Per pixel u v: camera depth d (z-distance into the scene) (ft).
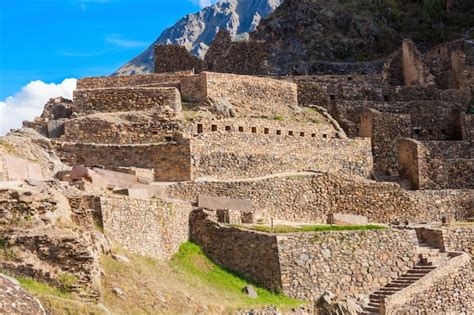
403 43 278.26
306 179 195.62
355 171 218.38
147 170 181.68
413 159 224.74
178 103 208.85
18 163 150.00
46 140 180.34
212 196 175.63
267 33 312.71
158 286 132.16
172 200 162.71
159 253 151.74
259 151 201.98
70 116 205.98
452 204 209.97
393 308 161.58
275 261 158.51
